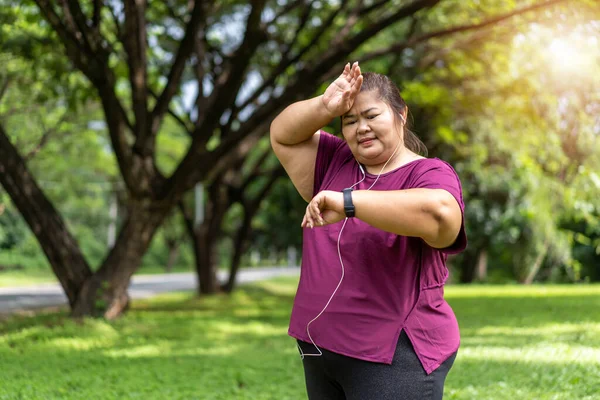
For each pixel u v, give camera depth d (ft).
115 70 45.03
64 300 58.08
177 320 39.37
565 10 29.66
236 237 68.39
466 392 16.75
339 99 8.05
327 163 8.96
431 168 7.83
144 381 20.57
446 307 8.35
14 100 51.13
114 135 34.96
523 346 23.58
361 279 7.95
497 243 91.25
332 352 8.04
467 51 45.44
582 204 48.88
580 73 38.22
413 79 54.85
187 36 35.78
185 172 36.65
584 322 30.71
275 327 37.86
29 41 37.14
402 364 7.84
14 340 29.50
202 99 43.80
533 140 49.08
